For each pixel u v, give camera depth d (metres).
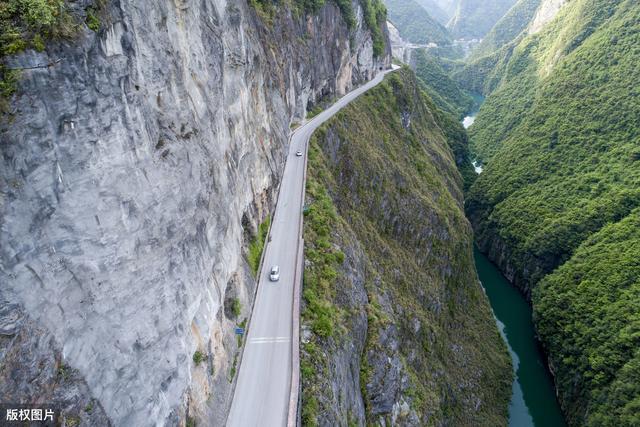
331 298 35.91
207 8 26.02
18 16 12.11
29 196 12.20
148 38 17.73
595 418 52.47
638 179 81.75
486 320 73.56
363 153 65.56
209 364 22.94
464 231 81.50
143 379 16.42
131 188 15.78
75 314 13.72
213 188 23.83
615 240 72.44
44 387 12.44
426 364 50.09
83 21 13.68
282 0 60.34
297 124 63.31
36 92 12.24
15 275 11.82
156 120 18.16
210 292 22.78
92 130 13.98
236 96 31.97
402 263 57.94
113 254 14.99
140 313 16.28
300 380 27.48
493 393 59.91
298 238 40.66
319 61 75.25
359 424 32.06
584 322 63.03
